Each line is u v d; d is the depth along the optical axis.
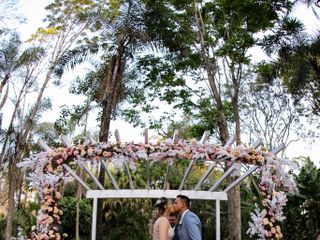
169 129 17.78
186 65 15.75
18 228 19.55
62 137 7.12
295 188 6.95
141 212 21.05
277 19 14.09
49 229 6.66
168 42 14.48
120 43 13.91
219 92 15.05
